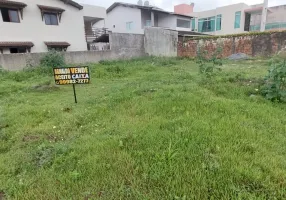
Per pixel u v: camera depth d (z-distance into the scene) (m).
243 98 4.14
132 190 1.73
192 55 15.98
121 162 2.10
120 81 7.34
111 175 1.93
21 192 1.81
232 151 2.19
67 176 1.97
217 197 1.61
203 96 4.17
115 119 3.38
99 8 17.64
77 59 11.90
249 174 1.80
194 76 6.90
